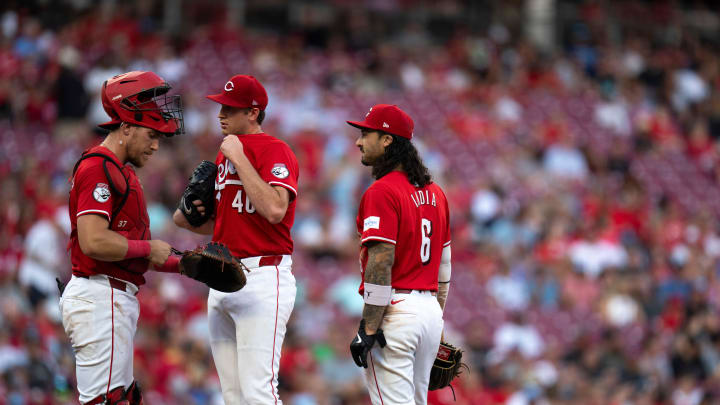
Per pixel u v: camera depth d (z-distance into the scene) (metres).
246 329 17.77
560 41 91.81
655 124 78.38
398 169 18.80
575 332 54.09
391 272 18.25
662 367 51.09
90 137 58.44
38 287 39.88
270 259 18.06
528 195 63.81
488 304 54.19
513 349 49.41
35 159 53.09
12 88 60.03
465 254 57.00
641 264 61.38
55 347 36.94
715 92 87.69
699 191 73.81
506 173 65.81
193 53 66.88
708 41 96.56
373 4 86.44
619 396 48.78
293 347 43.34
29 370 33.91
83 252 16.73
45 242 41.19
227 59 67.38
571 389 47.88
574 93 77.38
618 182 69.38
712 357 51.44
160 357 40.56
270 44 71.75
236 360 18.44
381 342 17.94
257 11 83.81
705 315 53.47
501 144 68.19
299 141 61.56
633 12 95.50
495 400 45.38
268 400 17.67
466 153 66.50
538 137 70.25
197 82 65.06
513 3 92.25
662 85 85.25
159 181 53.56
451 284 54.34
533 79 79.38
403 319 18.05
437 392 42.12
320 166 60.22
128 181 17.34
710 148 80.12
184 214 19.05
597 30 92.69
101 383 17.19
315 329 45.84
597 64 84.62
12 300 37.59
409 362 18.20
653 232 65.56
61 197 48.31
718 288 61.47
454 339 50.47
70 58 62.03
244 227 17.98
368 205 18.11
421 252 18.42
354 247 54.56
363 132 19.02
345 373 43.75
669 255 63.84
